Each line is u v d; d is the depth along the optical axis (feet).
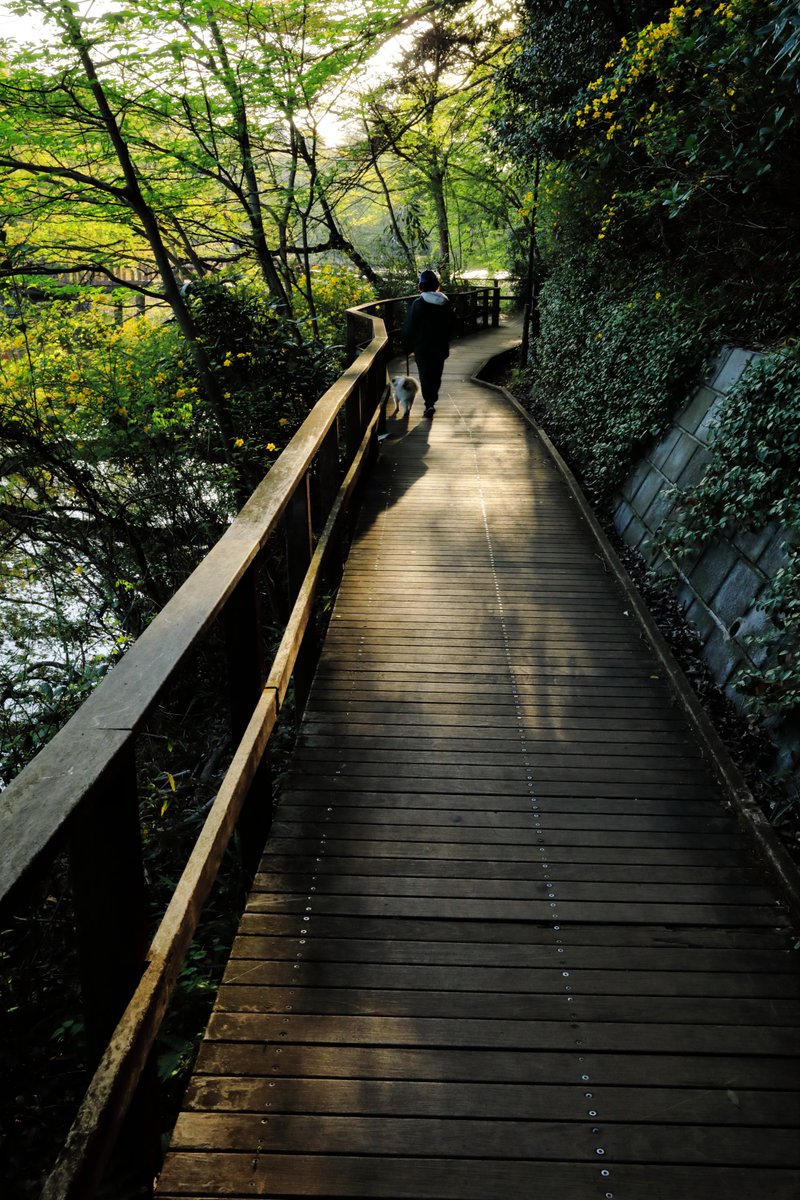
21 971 9.27
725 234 18.76
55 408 27.20
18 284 26.96
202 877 6.22
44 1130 7.77
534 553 19.88
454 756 11.66
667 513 18.78
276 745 13.84
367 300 48.70
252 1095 6.64
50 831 3.55
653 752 11.91
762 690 12.44
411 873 9.35
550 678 13.94
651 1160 6.20
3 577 25.86
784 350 15.43
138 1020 4.80
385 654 14.64
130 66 22.84
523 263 59.41
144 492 26.71
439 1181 6.00
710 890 9.23
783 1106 6.67
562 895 9.09
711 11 17.29
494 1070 6.93
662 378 21.09
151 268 34.01
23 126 23.09
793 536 13.71
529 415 33.63
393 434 31.12
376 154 47.70
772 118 14.38
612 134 22.33
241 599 8.43
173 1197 5.86
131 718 4.59
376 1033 7.26
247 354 25.17
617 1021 7.47
